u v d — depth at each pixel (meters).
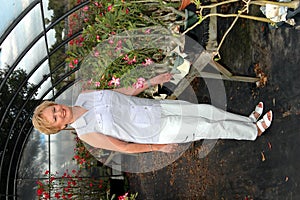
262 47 2.64
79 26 4.26
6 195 4.52
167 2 3.05
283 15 2.11
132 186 5.47
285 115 2.39
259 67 2.70
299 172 2.26
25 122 4.42
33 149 5.57
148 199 4.92
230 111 3.12
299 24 2.10
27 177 5.50
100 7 3.16
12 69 3.60
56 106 2.25
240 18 2.88
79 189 5.71
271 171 2.54
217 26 3.16
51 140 5.64
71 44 3.96
